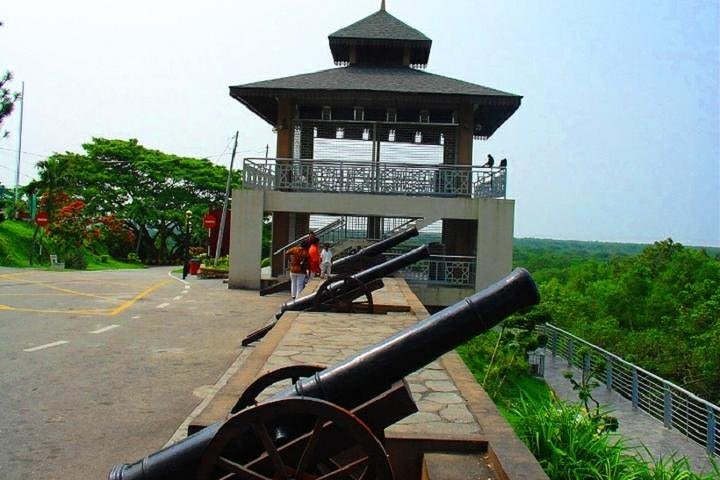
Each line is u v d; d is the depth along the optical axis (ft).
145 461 11.93
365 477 11.50
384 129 81.92
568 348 71.00
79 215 136.15
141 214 174.81
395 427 16.51
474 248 76.48
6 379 27.37
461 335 12.58
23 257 118.93
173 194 181.27
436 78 79.46
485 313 12.57
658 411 52.54
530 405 23.77
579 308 138.62
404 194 70.13
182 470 11.76
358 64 85.30
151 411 23.24
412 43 83.35
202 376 28.96
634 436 46.83
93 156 176.96
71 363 31.04
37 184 128.67
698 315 114.32
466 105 75.10
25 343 35.76
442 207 68.33
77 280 80.18
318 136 81.00
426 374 23.26
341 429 11.47
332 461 13.48
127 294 63.72
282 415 11.57
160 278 93.04
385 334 32.27
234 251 70.59
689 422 47.34
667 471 21.21
